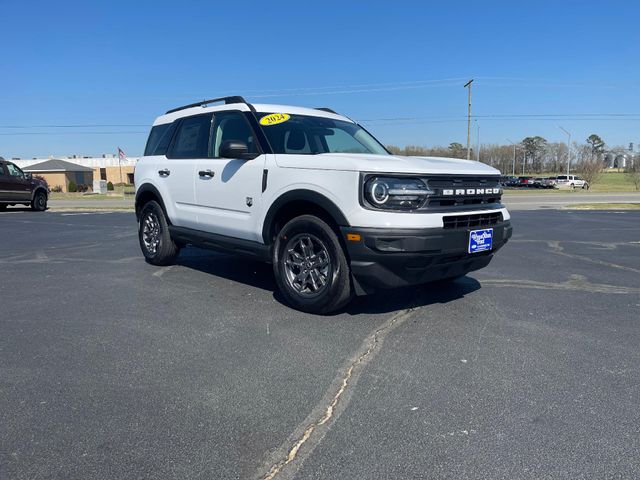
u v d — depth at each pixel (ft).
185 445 7.92
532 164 356.38
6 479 7.06
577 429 8.38
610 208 72.13
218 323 13.75
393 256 12.46
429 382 10.12
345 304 14.06
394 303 15.70
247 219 16.07
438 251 12.75
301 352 11.67
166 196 20.01
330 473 7.22
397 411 8.95
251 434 8.23
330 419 8.68
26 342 12.35
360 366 10.88
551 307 15.53
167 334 12.90
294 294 14.67
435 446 7.88
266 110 17.04
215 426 8.46
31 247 27.94
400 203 12.50
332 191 13.17
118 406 9.14
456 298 16.42
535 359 11.34
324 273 13.98
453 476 7.16
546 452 7.73
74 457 7.61
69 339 12.55
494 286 18.25
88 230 37.45
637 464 7.43
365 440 8.04
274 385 9.98
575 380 10.26
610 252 26.96
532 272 21.03
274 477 7.14
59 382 10.12
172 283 18.42
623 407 9.14
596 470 7.29
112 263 22.56
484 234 13.82
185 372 10.59
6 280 19.10
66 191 195.11
